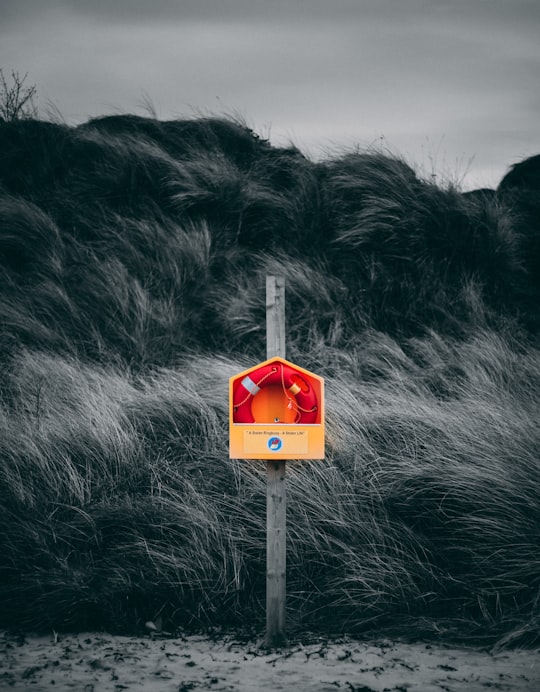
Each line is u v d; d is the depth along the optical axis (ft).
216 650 16.11
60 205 41.68
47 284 36.45
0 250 38.47
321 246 39.42
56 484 22.11
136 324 34.47
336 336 33.78
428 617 17.62
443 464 21.56
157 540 19.77
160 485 21.67
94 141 44.93
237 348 34.17
